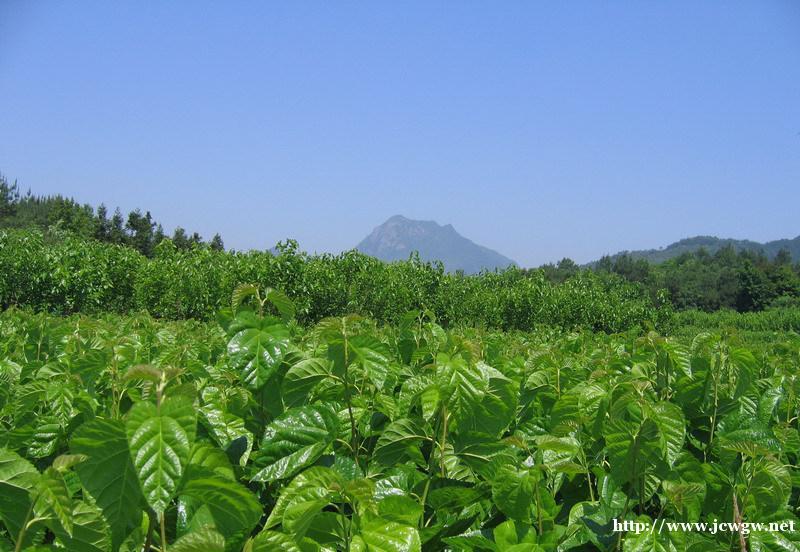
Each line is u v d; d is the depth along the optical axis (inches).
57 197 4335.6
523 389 159.0
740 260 5462.6
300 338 219.5
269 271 991.0
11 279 875.4
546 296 1417.3
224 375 139.3
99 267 975.6
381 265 1205.1
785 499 99.0
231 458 103.7
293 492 78.8
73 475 98.3
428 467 111.0
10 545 74.0
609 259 5369.1
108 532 68.0
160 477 58.0
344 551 79.0
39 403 132.8
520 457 126.1
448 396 97.4
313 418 104.2
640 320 1572.3
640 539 87.9
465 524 100.3
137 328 278.1
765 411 140.1
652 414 91.8
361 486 72.0
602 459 118.6
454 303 1251.8
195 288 999.6
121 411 123.6
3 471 66.6
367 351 108.0
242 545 81.1
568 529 100.2
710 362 141.0
